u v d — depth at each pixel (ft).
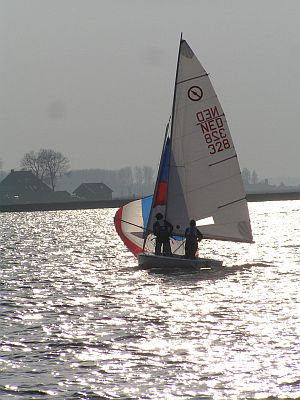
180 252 256.11
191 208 249.96
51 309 188.85
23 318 176.35
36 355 138.82
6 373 127.13
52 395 115.34
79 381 122.01
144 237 250.16
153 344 145.59
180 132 249.75
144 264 245.24
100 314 179.93
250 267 272.31
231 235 251.60
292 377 120.57
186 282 229.86
